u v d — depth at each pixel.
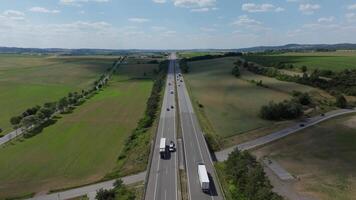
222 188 89.69
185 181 93.88
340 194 93.56
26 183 107.00
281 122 163.75
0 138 153.62
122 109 199.38
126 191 92.31
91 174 112.19
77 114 190.50
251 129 152.12
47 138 150.50
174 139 130.12
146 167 110.00
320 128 154.75
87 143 142.38
